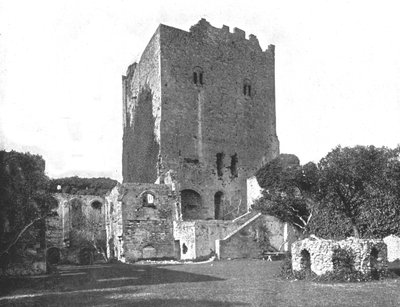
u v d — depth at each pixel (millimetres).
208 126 54469
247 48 60125
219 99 56031
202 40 55844
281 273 23141
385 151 23266
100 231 58719
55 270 31219
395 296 15664
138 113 58031
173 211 43406
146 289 19266
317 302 14461
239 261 34906
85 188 62906
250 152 57656
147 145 54219
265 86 61188
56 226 56625
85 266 38875
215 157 54438
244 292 17266
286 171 29047
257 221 39688
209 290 18203
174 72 52812
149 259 41625
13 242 26672
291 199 30656
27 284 22828
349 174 22797
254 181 49094
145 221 42281
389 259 31359
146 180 54031
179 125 52188
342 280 20250
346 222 27031
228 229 40562
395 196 23562
